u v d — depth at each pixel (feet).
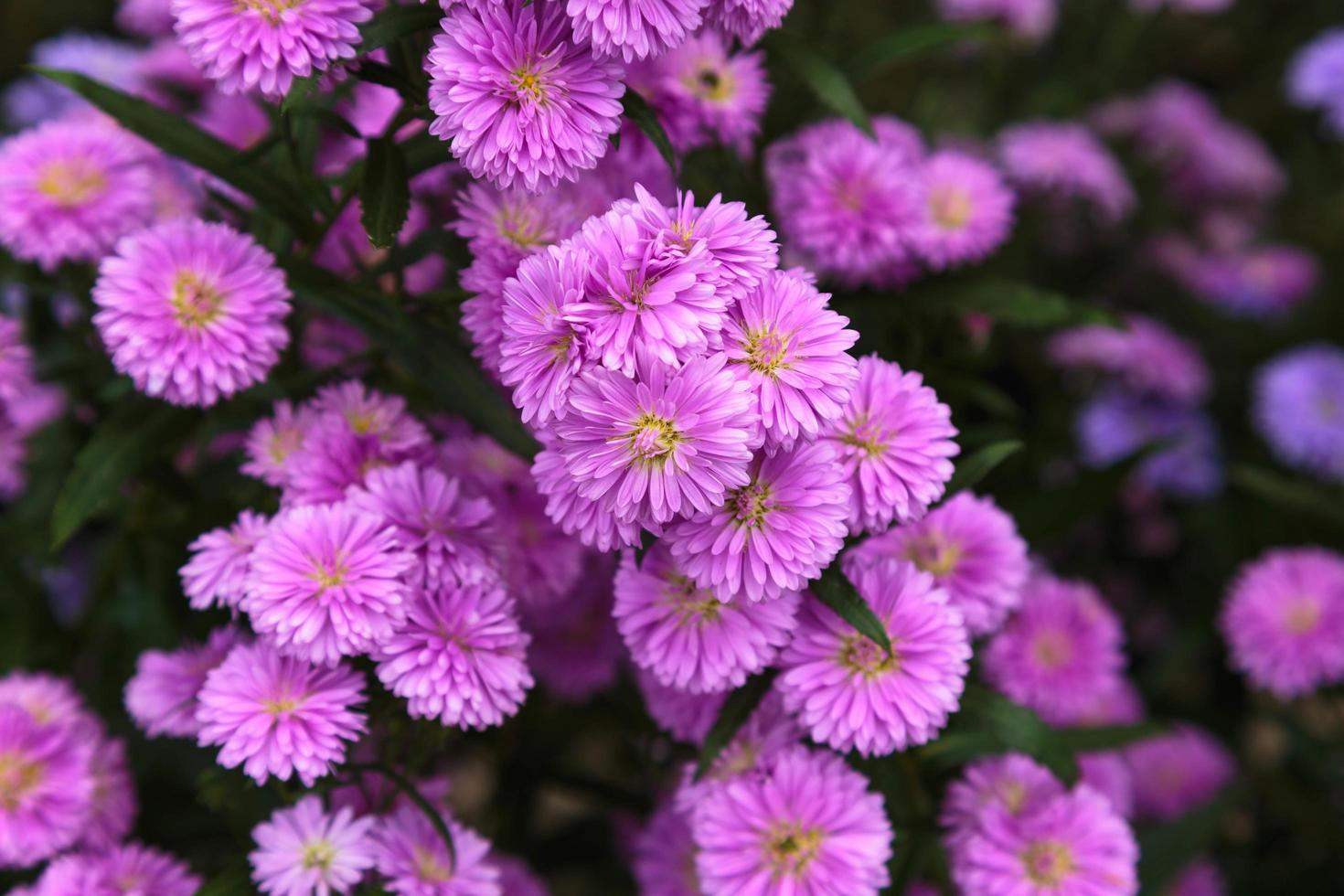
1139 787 1.94
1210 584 2.18
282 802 1.57
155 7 1.88
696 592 1.49
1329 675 1.86
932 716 1.48
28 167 1.66
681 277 1.40
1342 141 2.69
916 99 2.13
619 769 1.96
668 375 1.39
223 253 1.54
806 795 1.50
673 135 1.59
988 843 1.56
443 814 1.56
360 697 1.48
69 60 1.95
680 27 1.45
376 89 1.69
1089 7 2.37
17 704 1.61
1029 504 1.73
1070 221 2.22
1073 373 2.18
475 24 1.45
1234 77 2.80
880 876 1.49
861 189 1.66
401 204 1.51
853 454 1.47
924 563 1.56
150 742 1.73
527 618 1.67
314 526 1.48
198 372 1.53
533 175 1.45
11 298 1.87
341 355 1.69
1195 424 2.18
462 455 1.61
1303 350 2.31
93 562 1.88
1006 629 1.69
